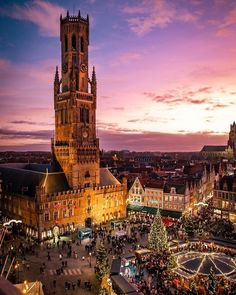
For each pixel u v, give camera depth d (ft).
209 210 413.39
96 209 362.53
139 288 187.21
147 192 411.75
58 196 319.68
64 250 273.13
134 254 240.94
